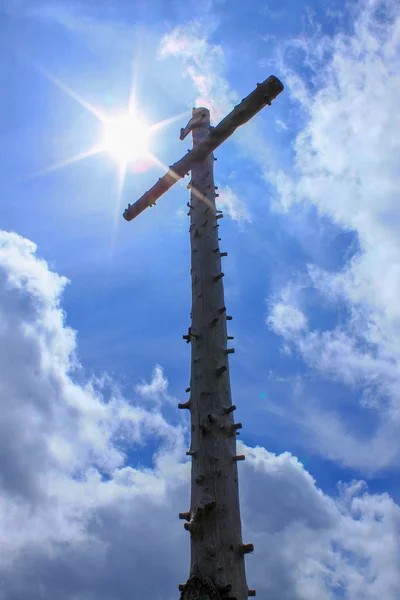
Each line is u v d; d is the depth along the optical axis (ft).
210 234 22.11
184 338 20.35
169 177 24.27
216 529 15.67
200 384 18.52
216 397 18.15
